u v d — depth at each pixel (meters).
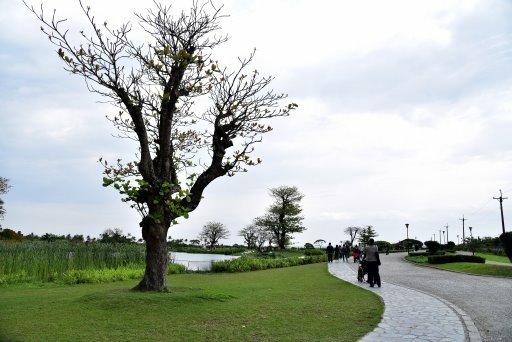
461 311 10.70
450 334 8.22
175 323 8.79
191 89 13.87
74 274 18.50
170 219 12.57
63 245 23.17
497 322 9.41
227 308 10.48
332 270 26.73
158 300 10.42
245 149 13.77
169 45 13.16
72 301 10.69
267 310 10.49
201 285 16.98
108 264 23.09
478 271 23.22
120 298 10.41
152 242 12.27
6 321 8.59
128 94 12.66
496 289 15.75
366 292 14.45
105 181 11.52
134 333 7.92
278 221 73.19
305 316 9.87
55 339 7.35
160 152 12.98
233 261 31.62
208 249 73.88
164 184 11.94
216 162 13.54
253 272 28.25
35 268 19.03
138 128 12.52
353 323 9.20
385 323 9.23
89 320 8.77
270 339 7.74
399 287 16.20
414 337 7.98
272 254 52.28
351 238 74.81
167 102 12.89
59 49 11.62
